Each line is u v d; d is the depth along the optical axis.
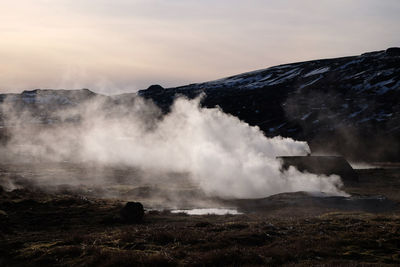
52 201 41.69
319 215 35.59
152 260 17.75
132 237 23.30
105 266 17.42
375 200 44.88
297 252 20.14
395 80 173.12
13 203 38.75
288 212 38.94
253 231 25.33
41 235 26.50
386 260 19.23
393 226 27.05
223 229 26.91
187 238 23.12
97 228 29.83
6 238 25.02
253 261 18.33
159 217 35.88
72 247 20.31
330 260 18.80
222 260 18.30
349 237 23.88
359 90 172.38
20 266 18.45
